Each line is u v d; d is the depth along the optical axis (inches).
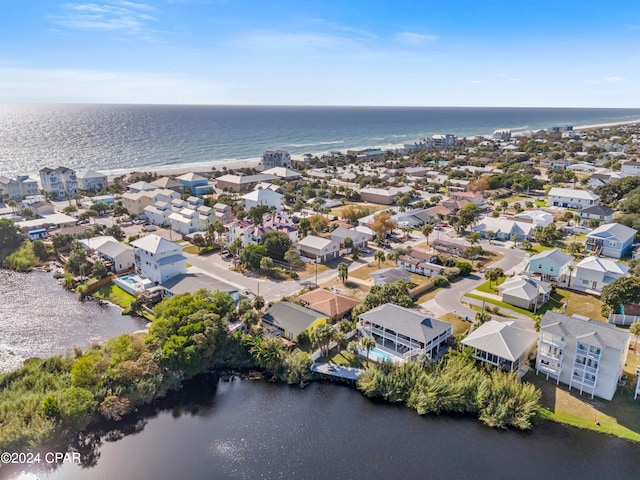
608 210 5177.2
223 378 2391.7
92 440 1940.2
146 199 5570.9
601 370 2142.0
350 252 4296.3
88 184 6791.3
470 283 3528.5
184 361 2325.3
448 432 2007.9
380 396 2247.8
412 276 3698.3
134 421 2063.2
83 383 2111.2
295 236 4537.4
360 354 2541.8
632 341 2647.6
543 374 2337.6
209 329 2412.6
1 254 4131.4
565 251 4249.5
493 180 7239.2
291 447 1918.1
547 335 2285.9
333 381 2373.3
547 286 3208.7
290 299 3085.6
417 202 6136.8
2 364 2470.5
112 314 3075.8
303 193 6791.3
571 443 1929.1
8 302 3248.0
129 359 2269.9
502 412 2031.3
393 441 1956.2
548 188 6968.5
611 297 2827.3
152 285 3388.3
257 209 5108.3
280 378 2389.3
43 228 4835.1
